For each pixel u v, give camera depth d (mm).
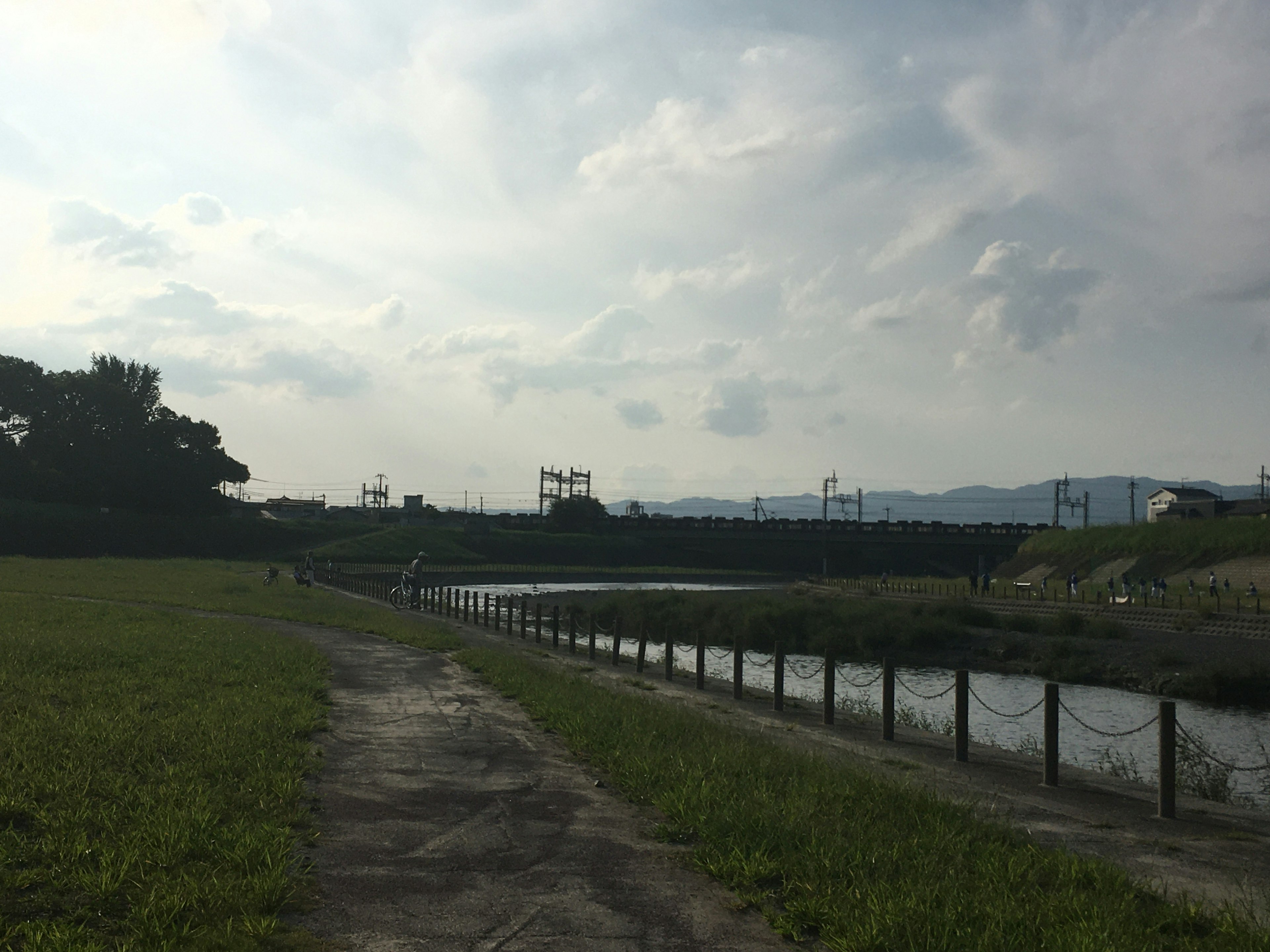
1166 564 64562
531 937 5312
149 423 99562
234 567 71812
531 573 100562
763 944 5371
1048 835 8617
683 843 7332
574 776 9570
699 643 19891
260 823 6844
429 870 6406
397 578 72750
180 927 4977
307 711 11547
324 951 4938
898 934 5285
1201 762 16344
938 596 64750
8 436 91250
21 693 11156
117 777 7602
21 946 4715
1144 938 5484
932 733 15633
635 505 163875
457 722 12375
